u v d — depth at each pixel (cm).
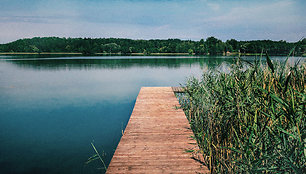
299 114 167
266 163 177
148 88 709
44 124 483
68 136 405
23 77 1424
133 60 3669
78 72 1759
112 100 758
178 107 445
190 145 255
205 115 342
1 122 498
